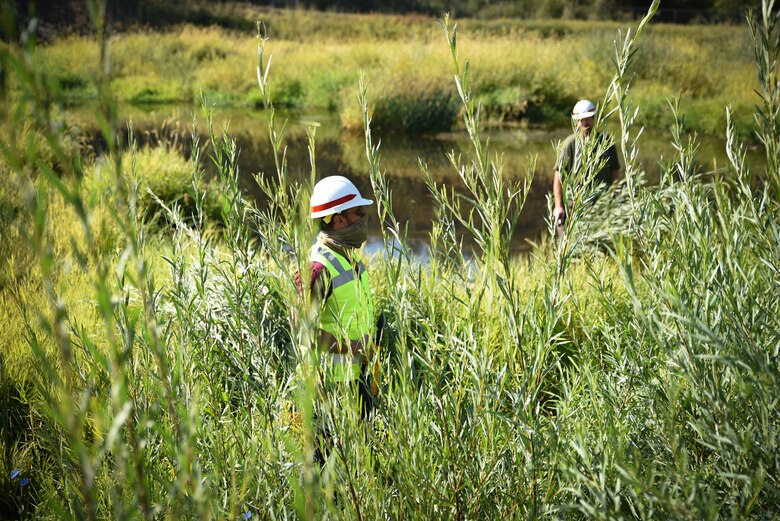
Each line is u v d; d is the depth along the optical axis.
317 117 19.41
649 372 1.92
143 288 0.99
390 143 15.45
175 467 1.76
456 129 17.50
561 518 1.68
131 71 24.44
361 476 1.69
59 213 5.44
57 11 30.03
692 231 1.91
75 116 14.16
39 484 2.75
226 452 1.91
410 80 17.84
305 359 1.41
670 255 1.92
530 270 4.17
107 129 0.79
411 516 1.76
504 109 18.78
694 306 1.76
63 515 1.36
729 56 23.08
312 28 36.72
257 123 17.88
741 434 1.46
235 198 2.08
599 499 1.43
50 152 7.60
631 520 1.51
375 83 17.92
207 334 2.21
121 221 0.87
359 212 2.58
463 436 1.82
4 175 4.20
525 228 8.54
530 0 57.88
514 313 1.70
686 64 20.64
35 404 2.94
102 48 0.76
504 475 1.87
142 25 33.19
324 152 14.12
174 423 1.13
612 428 1.73
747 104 16.19
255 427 2.01
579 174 1.76
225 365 2.36
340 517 1.49
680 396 1.73
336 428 1.64
